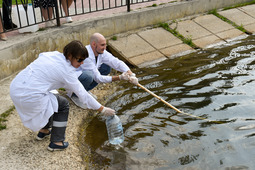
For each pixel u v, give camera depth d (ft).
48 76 10.60
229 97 15.03
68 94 15.33
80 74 14.14
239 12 27.22
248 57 19.92
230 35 24.02
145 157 11.55
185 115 13.87
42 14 19.95
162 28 23.59
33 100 10.44
